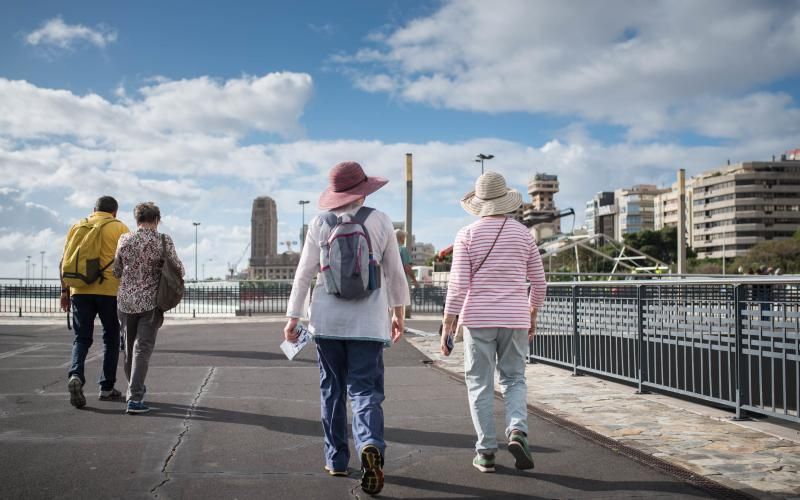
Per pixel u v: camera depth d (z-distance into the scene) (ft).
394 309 13.24
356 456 14.71
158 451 14.61
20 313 67.82
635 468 13.55
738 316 18.60
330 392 12.87
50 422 17.54
